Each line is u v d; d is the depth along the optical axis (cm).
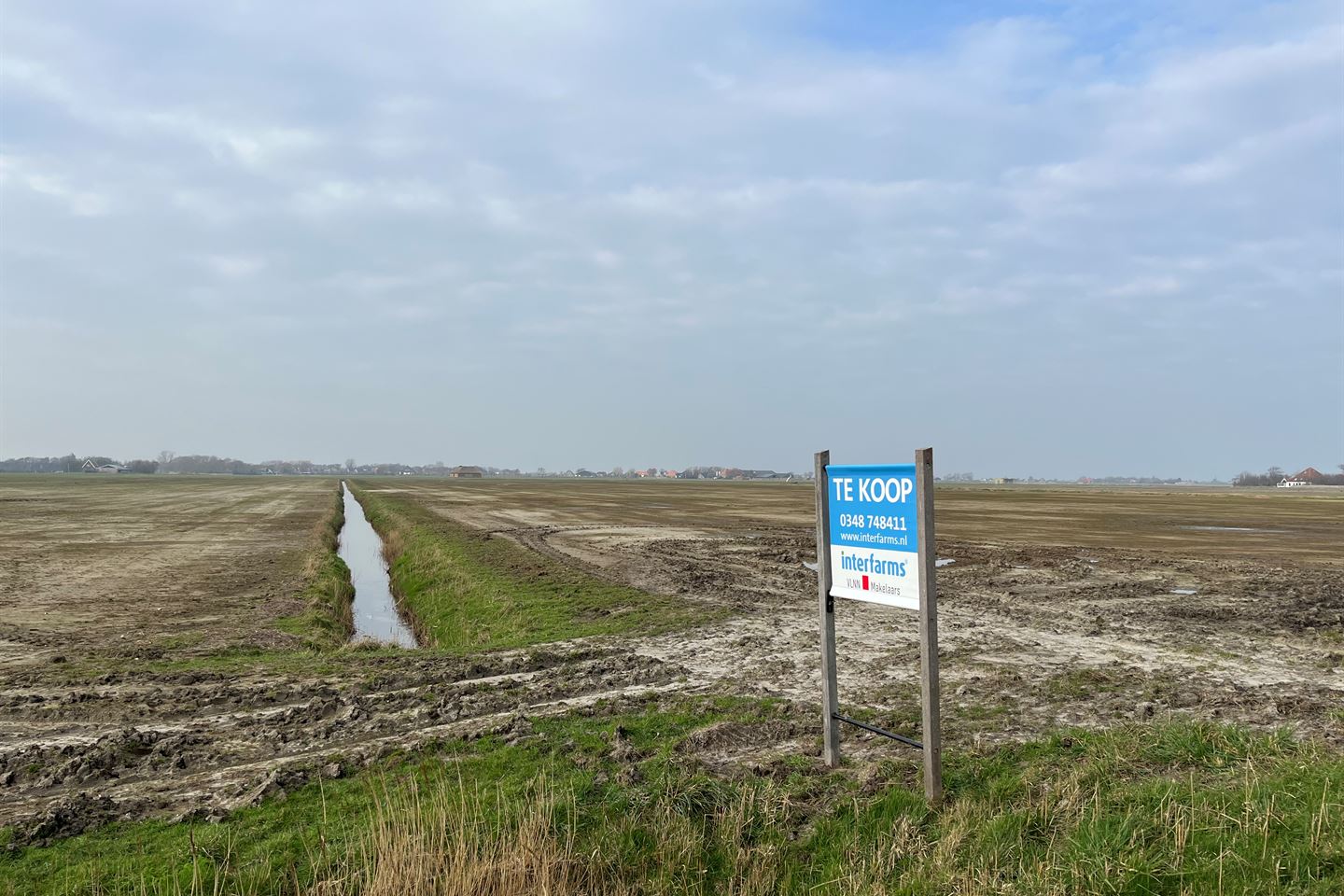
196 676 1095
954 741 755
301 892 511
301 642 1434
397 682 1048
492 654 1198
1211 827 536
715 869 556
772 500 7212
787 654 1159
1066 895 493
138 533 3716
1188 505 6788
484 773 689
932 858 540
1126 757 686
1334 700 883
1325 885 459
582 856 551
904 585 607
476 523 4122
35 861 555
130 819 621
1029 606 1560
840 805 620
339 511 5856
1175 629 1320
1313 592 1742
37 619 1639
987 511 5462
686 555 2539
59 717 909
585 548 2780
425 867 529
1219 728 736
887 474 619
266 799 649
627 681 1014
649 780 656
